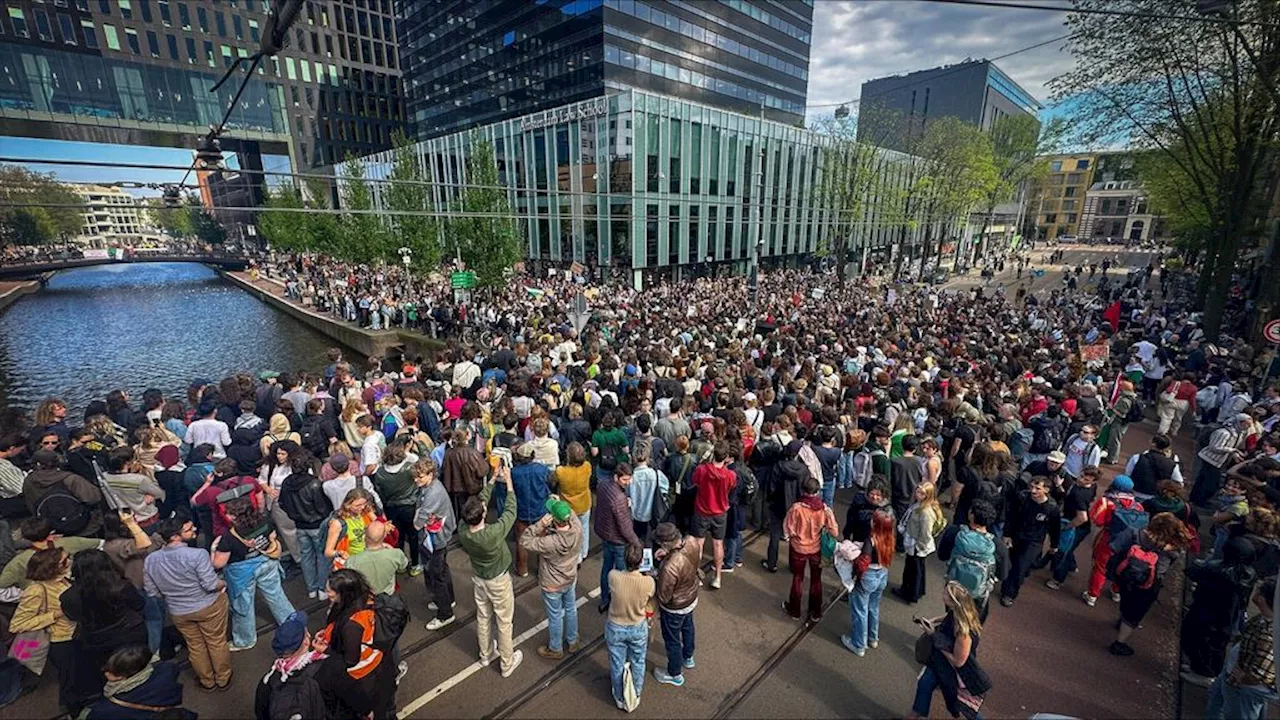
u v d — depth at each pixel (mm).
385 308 27922
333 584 4078
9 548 5500
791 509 6180
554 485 7215
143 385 23859
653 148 38156
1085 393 10281
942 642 4398
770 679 5445
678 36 45219
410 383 10984
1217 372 13102
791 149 50406
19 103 17641
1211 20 6762
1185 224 34094
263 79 26562
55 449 7172
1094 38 18266
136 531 5160
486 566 5098
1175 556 5531
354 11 70500
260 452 6996
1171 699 5289
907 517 6535
